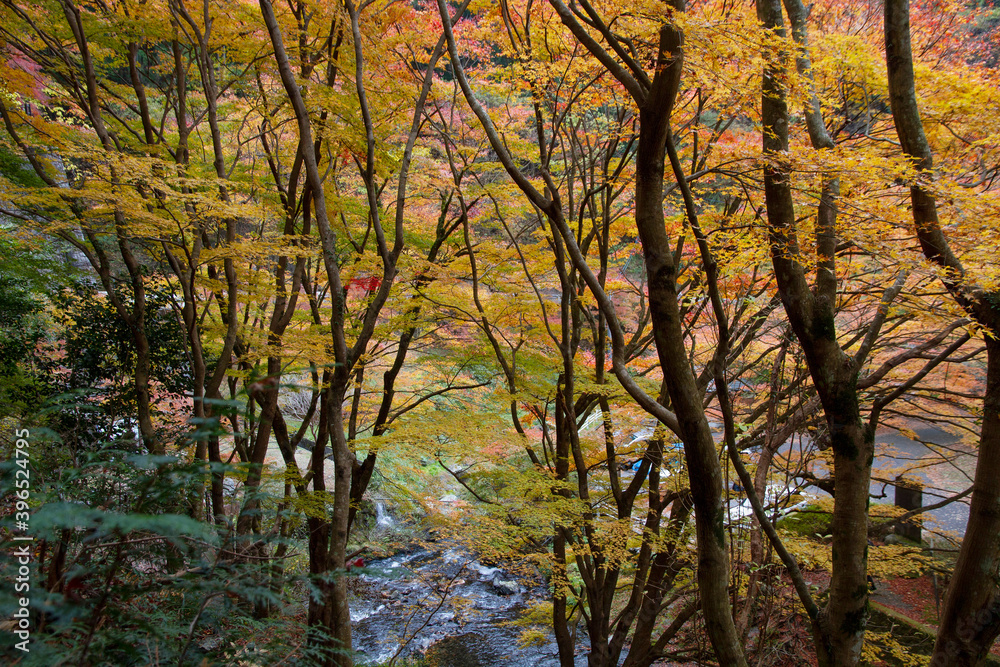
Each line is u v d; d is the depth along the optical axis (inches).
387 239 266.2
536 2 213.9
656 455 211.9
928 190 137.4
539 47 214.2
